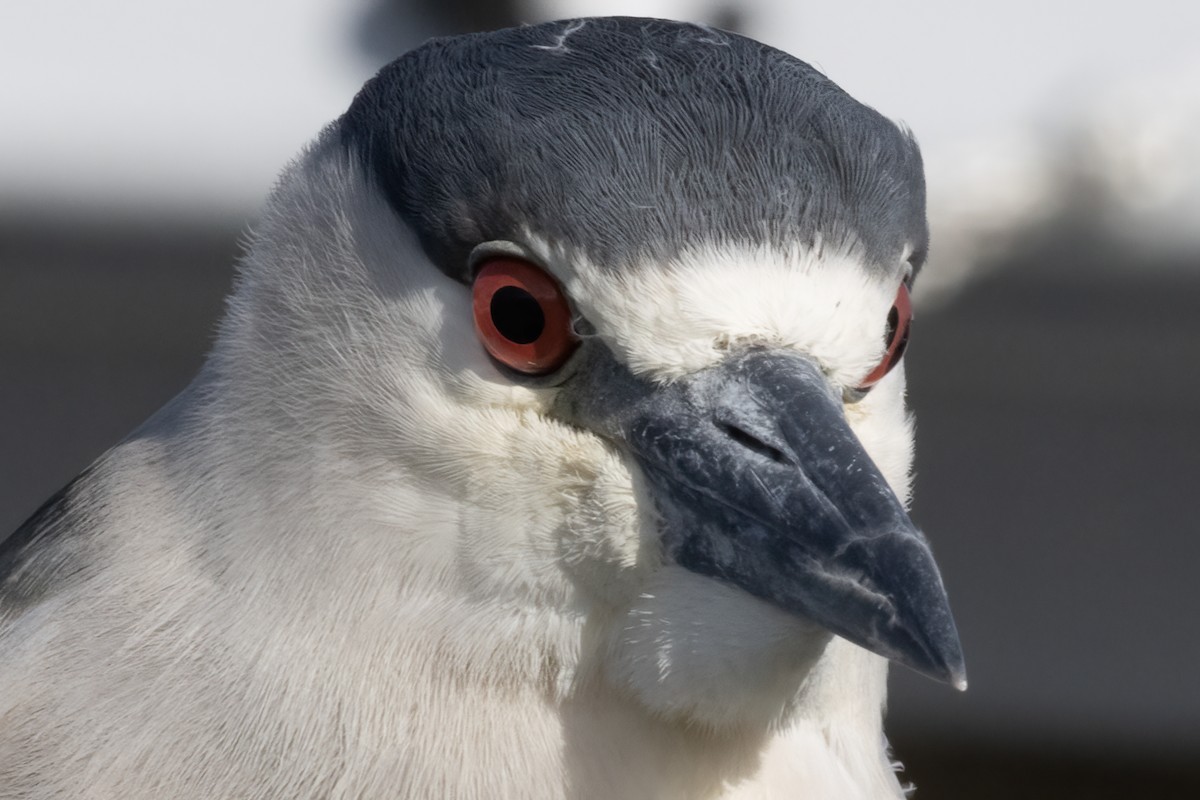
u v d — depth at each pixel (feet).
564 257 17.94
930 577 17.06
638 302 17.88
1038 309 33.86
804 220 18.06
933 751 45.19
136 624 19.62
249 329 19.93
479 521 18.35
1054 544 41.86
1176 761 43.91
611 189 17.95
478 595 18.56
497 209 18.06
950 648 16.76
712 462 17.81
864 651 20.98
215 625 19.25
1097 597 42.47
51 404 40.14
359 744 18.80
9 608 21.31
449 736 18.81
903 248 18.89
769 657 18.42
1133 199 31.27
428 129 18.60
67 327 37.96
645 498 18.21
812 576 17.47
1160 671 42.98
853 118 18.94
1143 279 32.22
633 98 18.47
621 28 19.76
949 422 40.06
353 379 18.71
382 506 18.57
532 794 18.93
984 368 37.37
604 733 19.20
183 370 39.55
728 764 19.75
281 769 18.92
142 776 19.10
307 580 18.89
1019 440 40.27
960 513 41.81
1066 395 38.55
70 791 19.20
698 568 18.19
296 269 19.49
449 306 18.39
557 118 18.26
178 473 20.13
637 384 18.11
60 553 20.94
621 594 18.61
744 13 32.14
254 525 19.21
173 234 33.83
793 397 17.79
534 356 18.25
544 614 18.65
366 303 18.78
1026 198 31.53
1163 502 40.83
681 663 18.52
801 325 17.92
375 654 18.78
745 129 18.37
